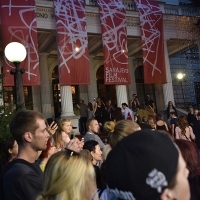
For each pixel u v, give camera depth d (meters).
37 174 2.61
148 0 19.61
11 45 7.54
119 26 17.67
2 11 14.80
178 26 21.11
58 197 1.92
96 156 4.91
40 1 16.41
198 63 29.97
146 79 18.53
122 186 1.09
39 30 16.70
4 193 2.60
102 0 17.69
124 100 19.20
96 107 17.05
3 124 7.17
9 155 4.81
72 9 16.53
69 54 16.16
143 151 1.08
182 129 10.43
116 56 17.39
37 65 15.13
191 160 2.41
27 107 8.71
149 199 1.05
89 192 1.99
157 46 19.08
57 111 21.92
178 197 1.08
